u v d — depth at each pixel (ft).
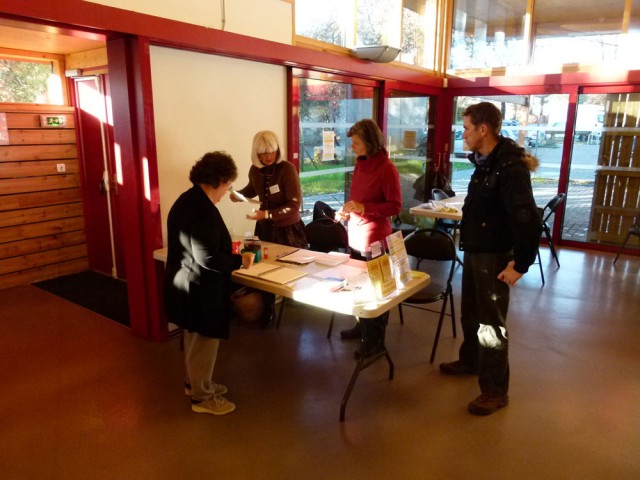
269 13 12.45
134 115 9.80
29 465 6.99
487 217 7.74
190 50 10.56
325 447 7.42
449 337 11.35
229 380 9.37
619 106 18.69
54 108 14.58
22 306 13.05
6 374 9.52
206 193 7.36
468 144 7.79
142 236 10.44
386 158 9.76
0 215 13.91
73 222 15.64
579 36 18.66
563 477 6.80
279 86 13.10
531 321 12.22
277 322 11.87
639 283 15.28
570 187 20.30
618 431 7.82
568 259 18.12
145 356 10.30
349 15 15.52
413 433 7.77
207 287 7.43
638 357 10.34
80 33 9.09
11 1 7.53
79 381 9.29
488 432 7.80
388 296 7.46
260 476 6.80
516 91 20.13
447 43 21.29
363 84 16.42
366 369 9.84
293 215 11.05
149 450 7.34
